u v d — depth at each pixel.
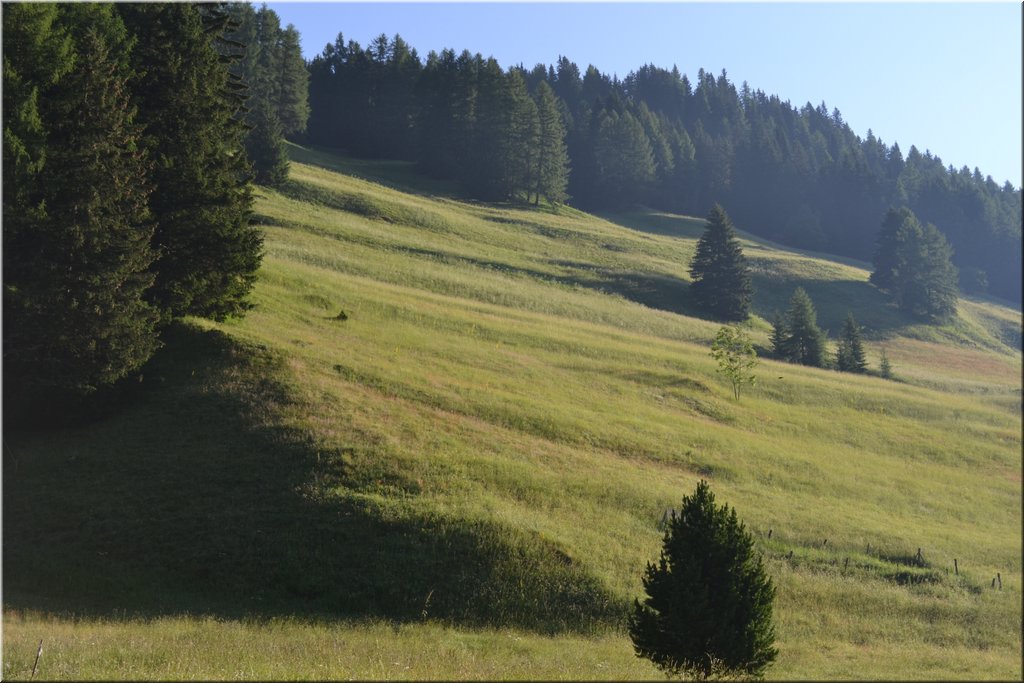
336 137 179.00
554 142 149.88
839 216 182.25
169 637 19.11
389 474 31.12
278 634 20.72
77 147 33.19
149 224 38.00
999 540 39.25
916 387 74.75
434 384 44.44
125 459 31.23
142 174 36.06
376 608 24.70
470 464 34.09
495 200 147.62
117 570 25.33
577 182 176.50
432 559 26.66
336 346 46.59
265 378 37.47
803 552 33.03
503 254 102.62
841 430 55.69
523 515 30.39
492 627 24.41
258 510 28.25
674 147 195.38
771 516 36.19
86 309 31.53
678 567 19.20
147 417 34.19
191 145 40.25
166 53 39.75
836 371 80.69
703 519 19.58
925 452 53.94
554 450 39.22
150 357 37.81
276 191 103.88
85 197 32.09
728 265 100.38
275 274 58.81
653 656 19.33
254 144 103.31
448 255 93.38
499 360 54.44
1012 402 71.44
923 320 116.44
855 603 29.14
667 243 133.88
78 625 20.50
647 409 51.12
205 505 28.53
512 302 78.88
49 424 33.78
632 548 30.16
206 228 39.22
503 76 148.62
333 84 182.00
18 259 30.75
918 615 29.06
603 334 70.56
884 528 37.56
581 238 124.06
